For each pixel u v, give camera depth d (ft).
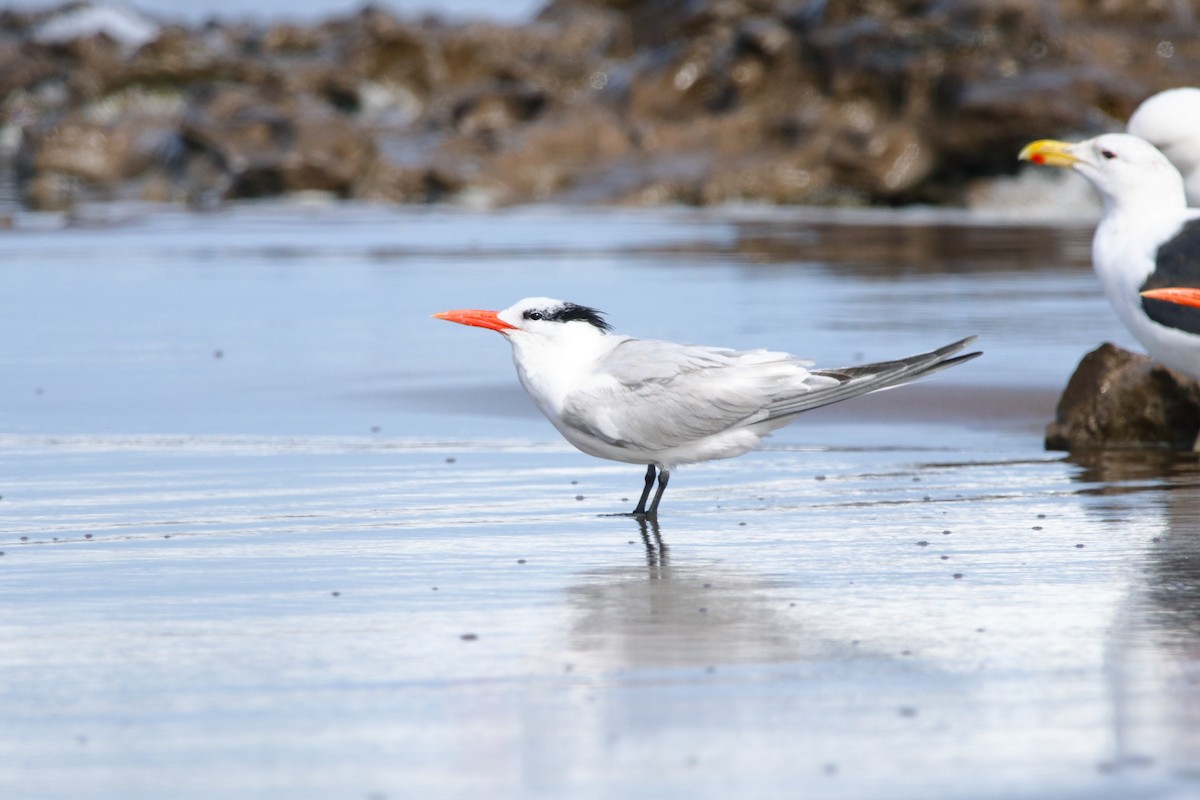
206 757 19.83
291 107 154.40
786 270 88.28
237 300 76.59
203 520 34.68
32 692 22.33
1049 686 22.25
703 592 27.99
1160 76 143.43
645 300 74.69
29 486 38.45
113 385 53.88
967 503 36.01
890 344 60.23
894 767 19.29
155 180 147.95
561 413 34.19
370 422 47.78
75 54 207.82
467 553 31.40
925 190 135.64
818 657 23.79
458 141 148.15
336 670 23.27
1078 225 118.11
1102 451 43.24
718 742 20.16
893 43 140.87
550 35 200.54
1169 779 18.83
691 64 149.28
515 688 22.36
